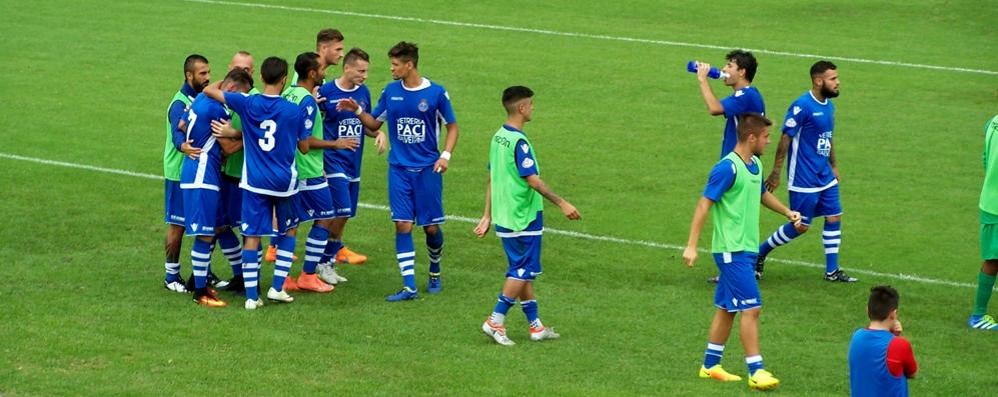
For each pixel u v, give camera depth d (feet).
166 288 153.79
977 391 124.16
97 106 256.11
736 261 121.49
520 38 326.85
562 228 187.62
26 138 231.30
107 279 156.97
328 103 158.40
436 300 153.28
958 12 356.18
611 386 120.98
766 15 358.84
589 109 262.67
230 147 144.36
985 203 145.38
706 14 360.28
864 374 105.60
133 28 325.21
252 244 145.07
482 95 272.72
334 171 157.58
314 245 154.81
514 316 148.05
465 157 228.22
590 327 143.84
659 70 296.71
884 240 184.24
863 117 256.52
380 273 165.78
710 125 251.80
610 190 208.95
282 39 317.63
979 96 273.54
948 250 179.63
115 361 123.75
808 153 162.30
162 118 249.34
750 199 121.60
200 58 148.97
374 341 135.33
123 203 194.59
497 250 176.96
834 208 163.94
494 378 122.11
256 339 133.08
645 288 160.56
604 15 357.20
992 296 160.15
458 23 342.44
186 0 361.71
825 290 161.38
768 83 284.00
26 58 292.20
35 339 129.80
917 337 143.33
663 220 192.85
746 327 121.90
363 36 323.57
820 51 315.99
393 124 151.84
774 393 120.57
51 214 186.70
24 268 160.56
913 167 223.10
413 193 152.25
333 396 115.24
